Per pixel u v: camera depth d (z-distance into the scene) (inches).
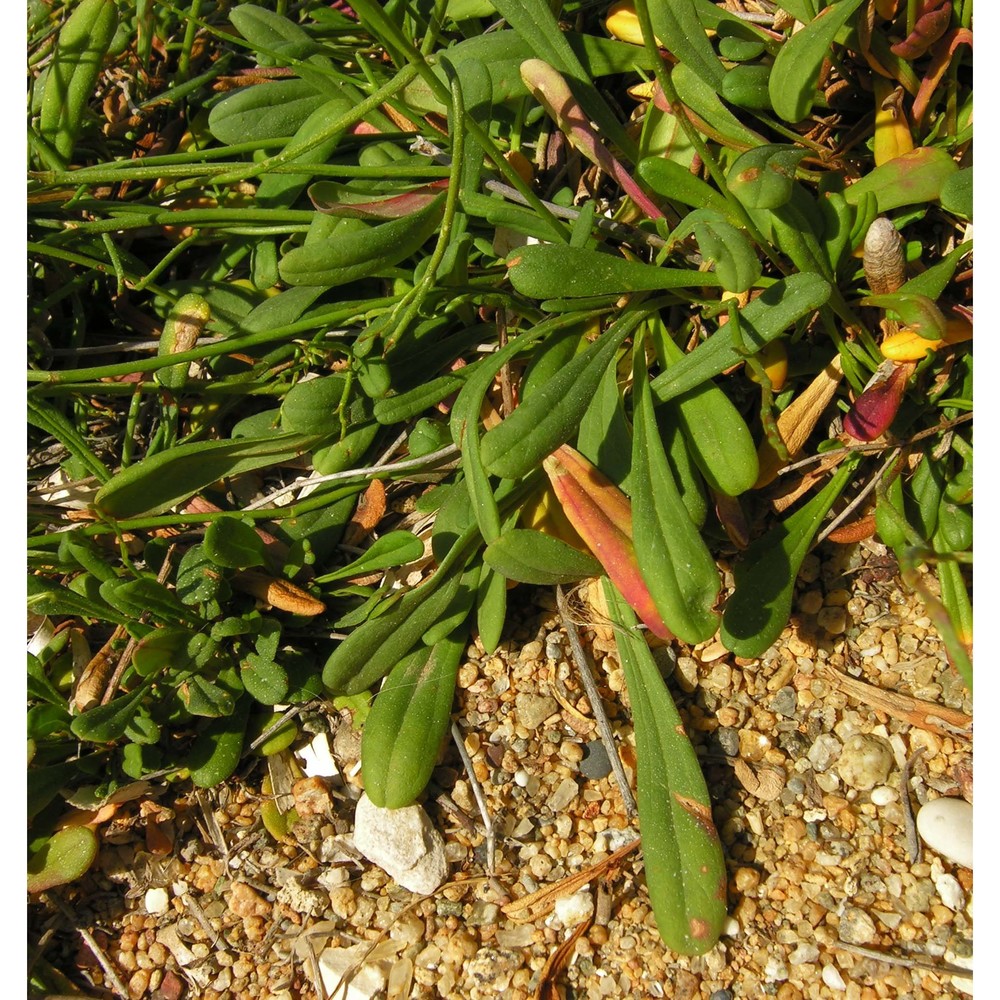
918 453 10.7
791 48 9.9
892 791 10.4
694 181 10.2
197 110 12.5
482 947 10.2
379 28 9.3
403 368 11.1
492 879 10.4
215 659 10.7
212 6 12.8
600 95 11.1
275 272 11.5
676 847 9.9
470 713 10.9
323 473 11.1
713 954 10.0
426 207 10.5
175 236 12.0
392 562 10.9
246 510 10.9
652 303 10.5
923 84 10.6
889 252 9.8
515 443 9.7
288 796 10.8
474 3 11.3
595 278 10.0
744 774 10.5
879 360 10.5
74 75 11.4
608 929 10.2
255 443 10.9
